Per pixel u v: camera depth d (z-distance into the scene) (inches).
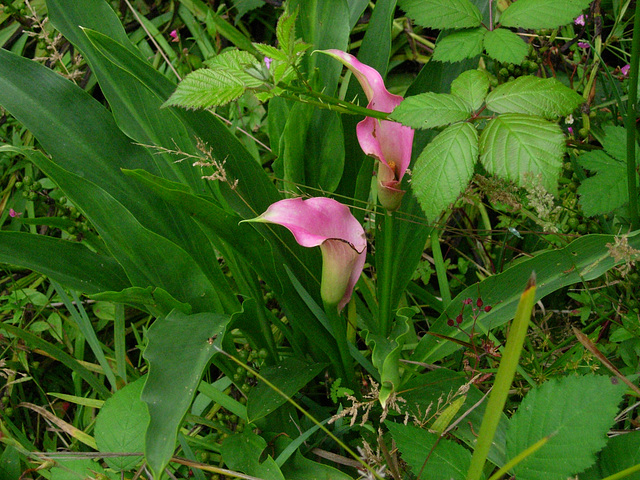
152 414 22.0
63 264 28.5
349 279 25.2
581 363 29.0
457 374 27.5
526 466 22.2
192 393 22.5
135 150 30.2
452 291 36.2
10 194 40.4
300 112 29.3
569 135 32.8
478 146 22.8
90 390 34.2
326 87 30.9
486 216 36.1
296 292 28.8
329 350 28.8
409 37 43.9
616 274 30.1
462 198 27.9
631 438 23.2
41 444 33.2
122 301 26.3
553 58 38.7
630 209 28.0
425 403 27.0
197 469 27.0
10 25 46.1
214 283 29.2
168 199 25.0
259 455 26.2
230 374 29.1
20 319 35.3
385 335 30.1
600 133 34.2
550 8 26.9
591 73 35.5
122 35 30.9
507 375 18.2
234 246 26.6
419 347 29.1
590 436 21.7
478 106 23.7
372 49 31.1
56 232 40.0
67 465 27.2
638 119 34.2
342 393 27.0
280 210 23.3
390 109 25.0
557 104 23.0
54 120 29.3
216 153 27.4
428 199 22.8
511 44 26.7
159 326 25.0
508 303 27.9
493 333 31.4
